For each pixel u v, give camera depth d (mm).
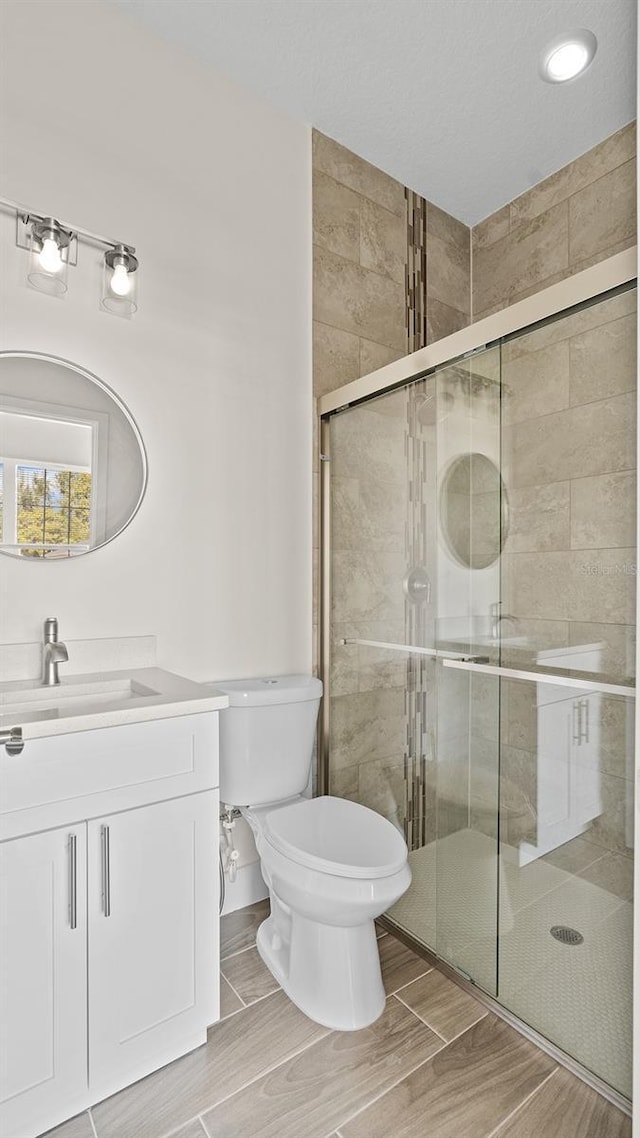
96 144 1679
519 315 1460
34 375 1579
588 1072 1298
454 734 1679
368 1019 1452
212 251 1910
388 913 1901
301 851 1432
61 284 1441
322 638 2172
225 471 1938
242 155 1983
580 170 2301
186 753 1340
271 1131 1171
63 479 1617
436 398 1715
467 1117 1207
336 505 2123
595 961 1332
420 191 2516
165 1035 1303
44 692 1472
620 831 1287
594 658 1327
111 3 1706
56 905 1155
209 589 1898
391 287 2420
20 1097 1112
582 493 1346
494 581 1553
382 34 1771
